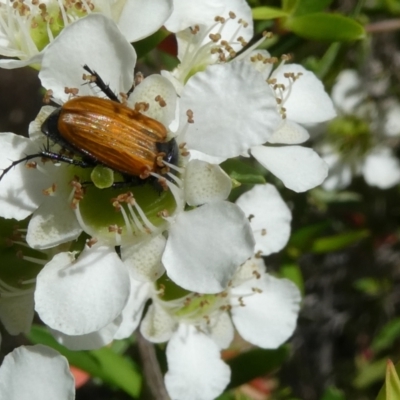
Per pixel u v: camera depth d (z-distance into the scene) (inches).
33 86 5.1
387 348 4.6
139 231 2.2
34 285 2.3
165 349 2.8
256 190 2.8
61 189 2.1
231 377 2.9
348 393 4.8
